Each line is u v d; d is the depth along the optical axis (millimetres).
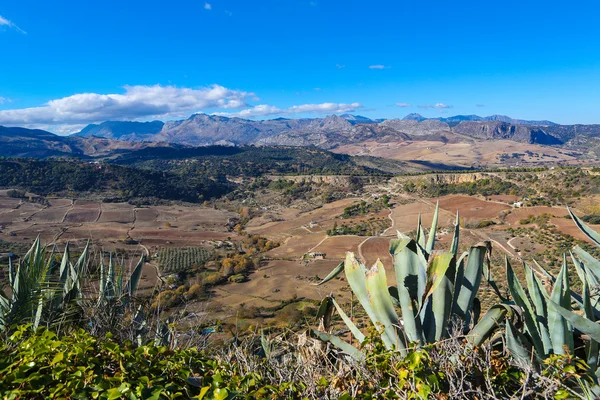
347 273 3203
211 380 2406
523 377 2289
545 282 3129
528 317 2770
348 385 2408
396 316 2918
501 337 2900
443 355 2428
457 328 2818
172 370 2395
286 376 2627
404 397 2041
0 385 2059
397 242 2945
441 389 2279
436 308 2850
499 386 2311
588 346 2600
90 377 2125
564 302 2643
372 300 2963
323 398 2314
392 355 2410
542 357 2645
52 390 2027
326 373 2785
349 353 2939
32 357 2230
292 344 3135
